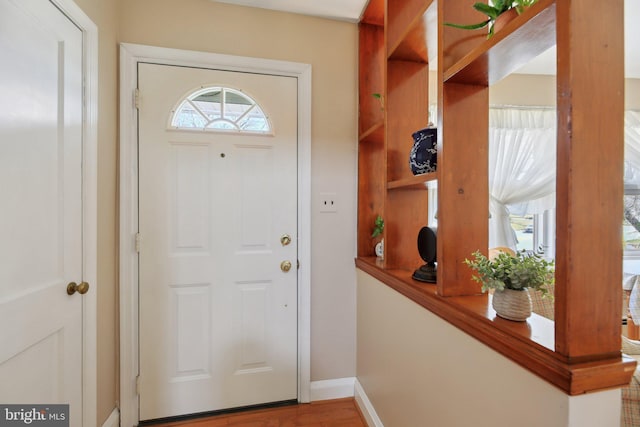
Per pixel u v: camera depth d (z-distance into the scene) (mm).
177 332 1657
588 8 602
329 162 1849
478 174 1021
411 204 1486
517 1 788
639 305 2295
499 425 752
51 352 1102
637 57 2467
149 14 1591
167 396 1645
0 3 880
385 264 1468
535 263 777
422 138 1209
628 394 1033
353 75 1881
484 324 793
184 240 1661
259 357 1767
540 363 632
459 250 1004
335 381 1860
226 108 1704
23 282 977
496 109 2760
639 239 2957
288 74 1778
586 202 602
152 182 1613
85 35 1272
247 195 1737
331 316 1859
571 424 580
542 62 2604
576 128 593
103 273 1422
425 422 1097
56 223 1119
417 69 1505
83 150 1268
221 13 1684
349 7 1743
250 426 1611
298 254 1810
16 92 941
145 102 1597
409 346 1213
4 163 904
